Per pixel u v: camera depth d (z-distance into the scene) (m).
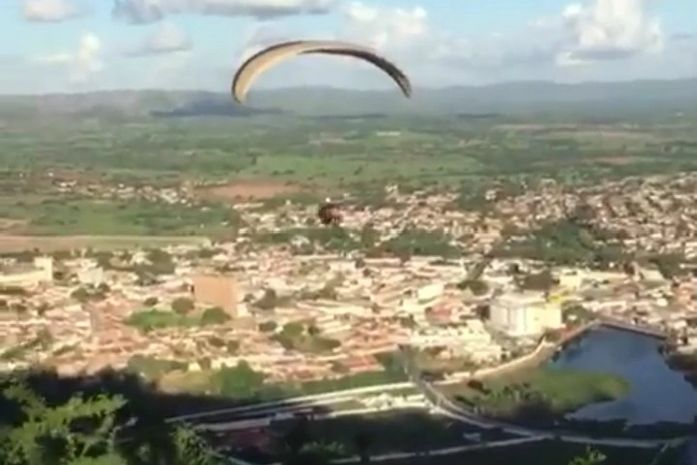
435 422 100.12
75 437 25.95
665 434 97.75
